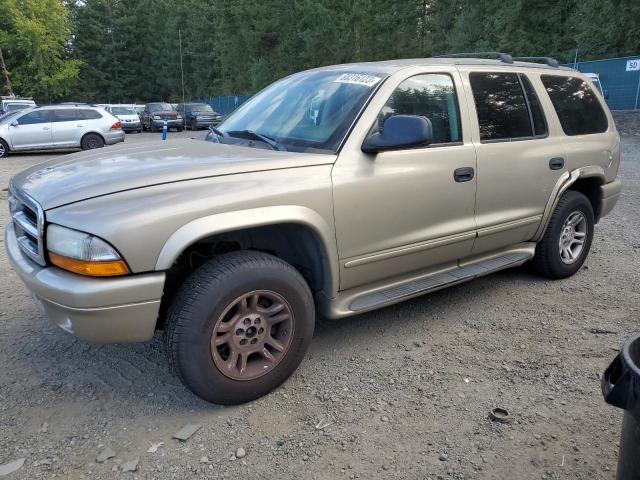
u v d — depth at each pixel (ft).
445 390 10.06
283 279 9.46
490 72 13.42
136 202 8.44
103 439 8.70
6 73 149.48
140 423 9.11
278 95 12.91
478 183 12.50
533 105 14.32
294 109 11.95
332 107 11.25
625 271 16.66
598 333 12.38
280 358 9.75
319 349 11.67
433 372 10.69
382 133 10.21
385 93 11.10
